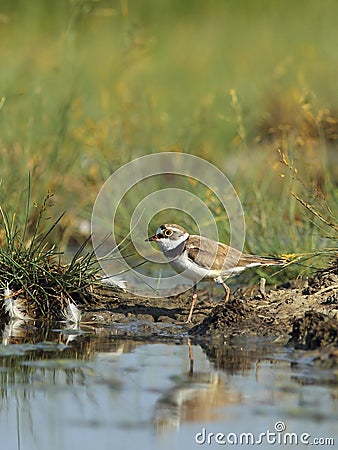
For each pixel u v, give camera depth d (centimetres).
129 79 2748
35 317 1495
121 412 1062
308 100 1945
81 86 2538
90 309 1523
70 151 2147
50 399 1102
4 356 1262
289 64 2717
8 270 1508
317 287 1451
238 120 2005
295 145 1906
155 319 1484
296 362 1222
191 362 1234
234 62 3142
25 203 1794
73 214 1955
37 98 2241
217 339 1344
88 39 3016
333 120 1889
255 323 1364
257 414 1043
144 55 2403
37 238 1616
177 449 970
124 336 1384
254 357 1250
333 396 1088
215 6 3684
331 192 1742
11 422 1045
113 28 3228
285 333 1329
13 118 2186
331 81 2603
